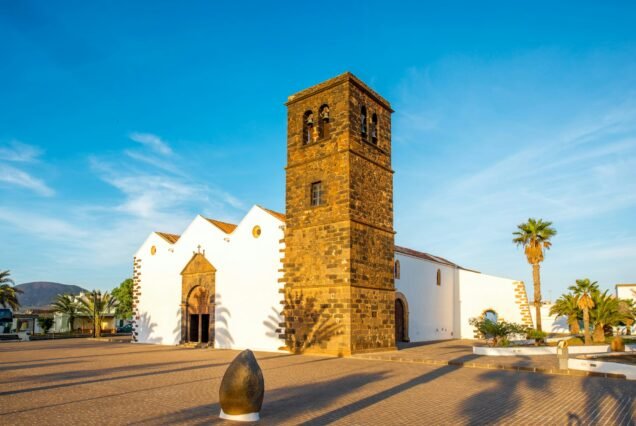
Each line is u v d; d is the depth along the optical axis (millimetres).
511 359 21688
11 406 11570
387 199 28234
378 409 11312
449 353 25188
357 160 26000
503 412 11133
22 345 37125
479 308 43906
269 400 12359
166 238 37188
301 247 26781
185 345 33031
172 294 35219
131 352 27938
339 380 15906
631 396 13242
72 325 64000
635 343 32312
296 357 23547
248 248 30047
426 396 13055
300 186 27422
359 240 25312
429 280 40844
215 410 11086
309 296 25906
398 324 36219
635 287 53500
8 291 54156
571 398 12906
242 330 29500
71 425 9625
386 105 29469
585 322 34031
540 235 36250
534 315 52531
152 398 12602
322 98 27219
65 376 17031
